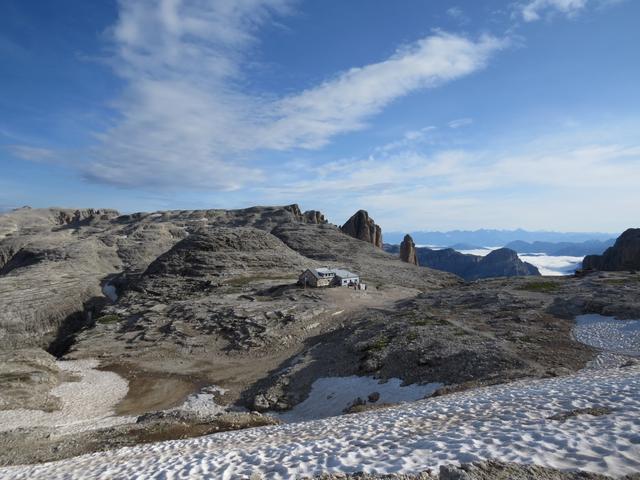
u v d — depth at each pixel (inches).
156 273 5423.2
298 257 6299.2
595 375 965.2
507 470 412.8
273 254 6117.1
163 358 2898.6
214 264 5516.7
